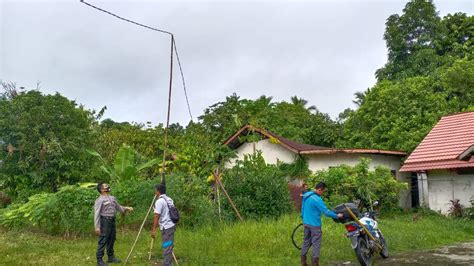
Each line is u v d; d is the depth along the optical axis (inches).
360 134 1120.8
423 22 1295.5
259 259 361.4
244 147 853.2
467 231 540.4
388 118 1055.0
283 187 606.9
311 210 324.2
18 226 524.7
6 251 393.7
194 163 639.8
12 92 742.5
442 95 1047.6
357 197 667.4
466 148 613.0
